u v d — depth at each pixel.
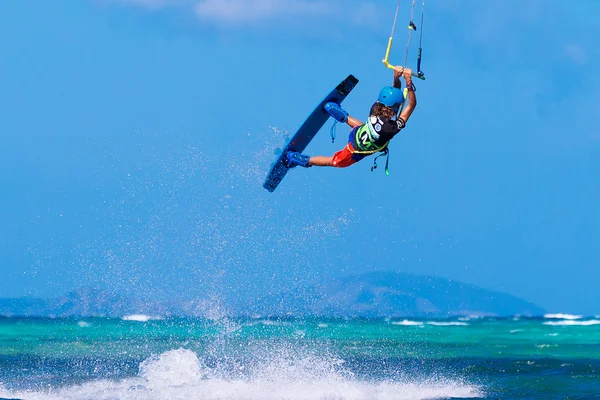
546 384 62.44
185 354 63.28
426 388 58.97
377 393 55.72
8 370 68.06
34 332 141.62
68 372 66.75
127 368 70.94
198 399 51.22
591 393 56.66
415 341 139.62
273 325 175.00
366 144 44.22
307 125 48.66
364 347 111.25
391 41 44.19
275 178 50.88
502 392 57.19
